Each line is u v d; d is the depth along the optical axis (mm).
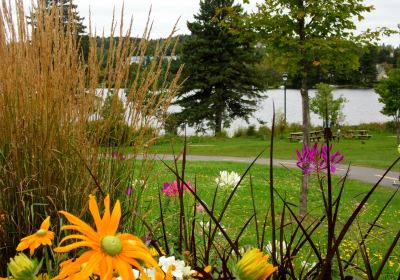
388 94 28500
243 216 4004
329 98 32156
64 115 2602
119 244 754
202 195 6469
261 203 8359
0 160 2510
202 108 34938
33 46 2691
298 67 7688
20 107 2514
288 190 10859
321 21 7637
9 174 2443
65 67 2740
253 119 53719
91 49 2857
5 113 2479
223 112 36719
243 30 8008
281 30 7656
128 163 2707
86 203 2232
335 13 7273
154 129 2865
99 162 2646
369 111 65875
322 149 2164
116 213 797
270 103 75375
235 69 35625
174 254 1672
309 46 7414
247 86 35750
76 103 2725
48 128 2465
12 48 2600
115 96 2773
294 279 1287
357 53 7992
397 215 8531
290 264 1302
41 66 2641
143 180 2744
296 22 7672
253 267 875
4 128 2529
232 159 20781
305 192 6082
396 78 28219
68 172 2492
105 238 755
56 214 2355
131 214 2424
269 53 8172
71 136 2617
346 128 35188
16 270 857
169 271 930
